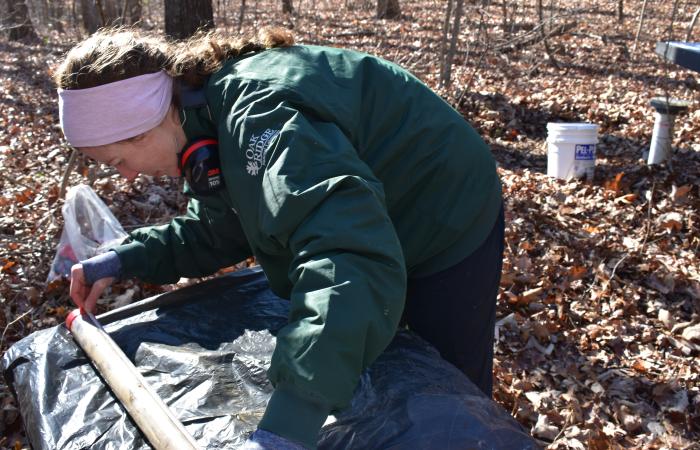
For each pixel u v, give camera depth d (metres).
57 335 1.87
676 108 5.82
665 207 5.15
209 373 1.61
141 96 1.42
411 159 1.63
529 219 4.95
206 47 1.55
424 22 16.53
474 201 1.73
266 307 1.92
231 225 1.87
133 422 1.49
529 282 4.09
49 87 9.64
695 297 4.05
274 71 1.43
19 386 1.72
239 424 1.42
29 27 16.27
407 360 1.62
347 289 1.17
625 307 3.91
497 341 3.51
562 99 8.42
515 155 6.78
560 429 2.88
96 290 1.87
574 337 3.62
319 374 1.14
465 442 1.36
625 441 2.87
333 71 1.52
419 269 1.80
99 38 1.48
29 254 3.83
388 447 1.34
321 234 1.21
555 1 18.38
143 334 1.81
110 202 4.59
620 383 3.26
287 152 1.27
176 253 1.95
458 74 9.80
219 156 1.50
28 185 5.02
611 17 17.80
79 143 1.44
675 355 3.52
